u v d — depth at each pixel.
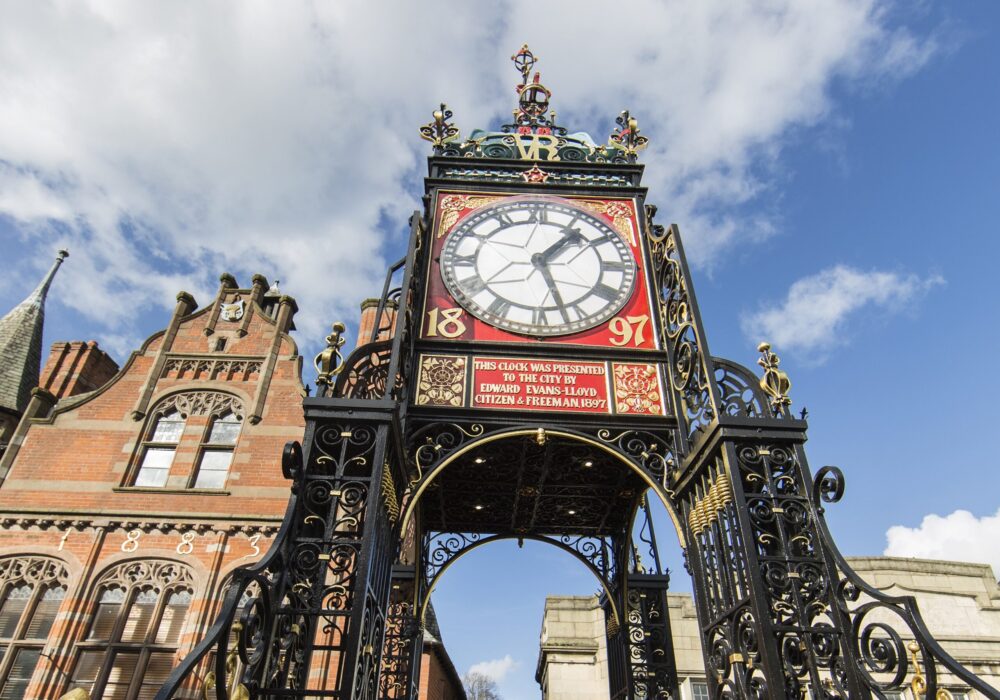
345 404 5.02
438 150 7.96
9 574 12.55
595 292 6.81
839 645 4.35
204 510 13.31
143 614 12.27
